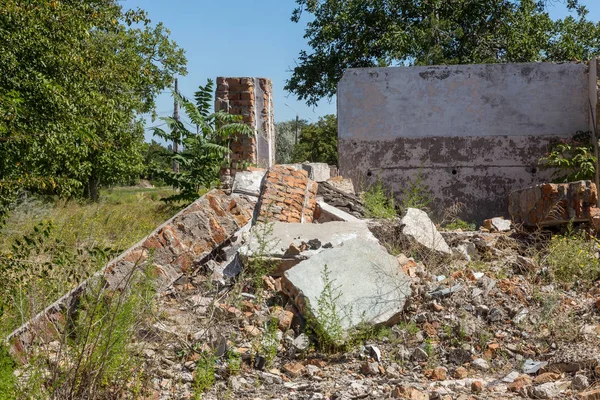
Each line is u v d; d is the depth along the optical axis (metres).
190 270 6.34
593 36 24.36
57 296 5.55
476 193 13.33
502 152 13.28
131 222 12.30
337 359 5.04
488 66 13.28
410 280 5.73
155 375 4.62
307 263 5.70
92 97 14.16
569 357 4.75
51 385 4.17
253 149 14.69
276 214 8.14
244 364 4.91
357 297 5.43
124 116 21.33
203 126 14.63
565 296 6.00
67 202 17.39
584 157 12.59
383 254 5.86
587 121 13.16
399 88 13.44
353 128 13.54
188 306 5.73
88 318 4.47
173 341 5.09
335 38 24.58
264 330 5.32
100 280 5.09
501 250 7.48
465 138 13.33
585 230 7.78
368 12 24.19
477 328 5.40
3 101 10.11
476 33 24.31
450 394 4.32
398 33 22.42
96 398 4.12
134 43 26.05
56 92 12.16
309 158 43.84
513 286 6.17
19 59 12.55
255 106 14.90
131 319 4.62
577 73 13.19
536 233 7.80
